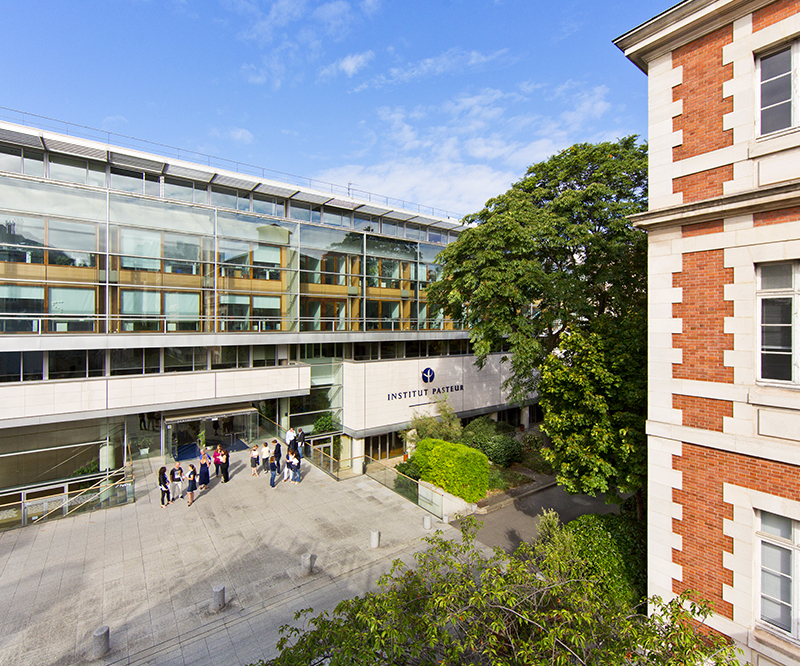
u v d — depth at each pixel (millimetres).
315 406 24297
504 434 25531
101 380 17156
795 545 6648
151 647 8992
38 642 8969
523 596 5695
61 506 14594
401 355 27516
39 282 15969
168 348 19297
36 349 15508
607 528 11789
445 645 5172
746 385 7109
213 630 9539
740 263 7188
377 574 11797
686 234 7914
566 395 11773
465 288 18156
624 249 16500
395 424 25422
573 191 17844
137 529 13883
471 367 29984
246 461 20484
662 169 8297
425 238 30391
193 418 19734
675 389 8047
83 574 11414
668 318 8164
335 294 23844
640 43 8406
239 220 20516
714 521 7496
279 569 11875
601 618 5582
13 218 15547
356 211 26484
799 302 6645
